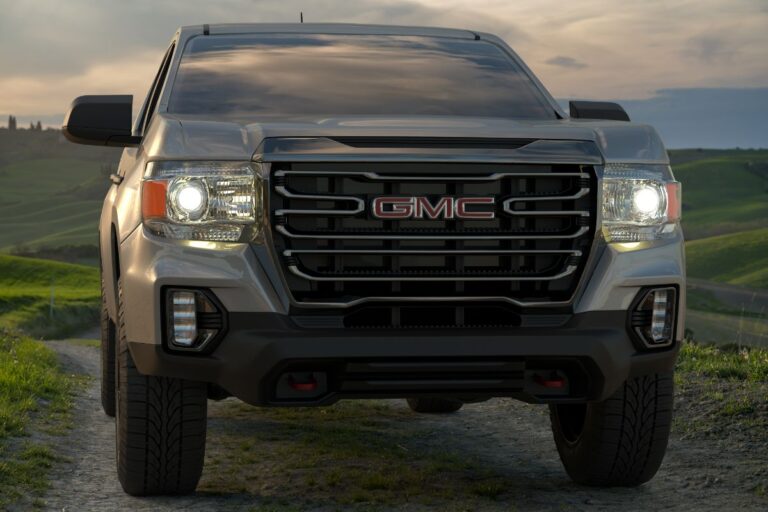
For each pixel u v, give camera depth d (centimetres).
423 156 394
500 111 511
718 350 897
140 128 584
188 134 416
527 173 401
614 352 410
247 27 579
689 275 15162
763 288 13925
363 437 645
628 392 456
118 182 560
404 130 402
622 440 463
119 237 450
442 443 632
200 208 403
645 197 420
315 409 755
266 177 393
